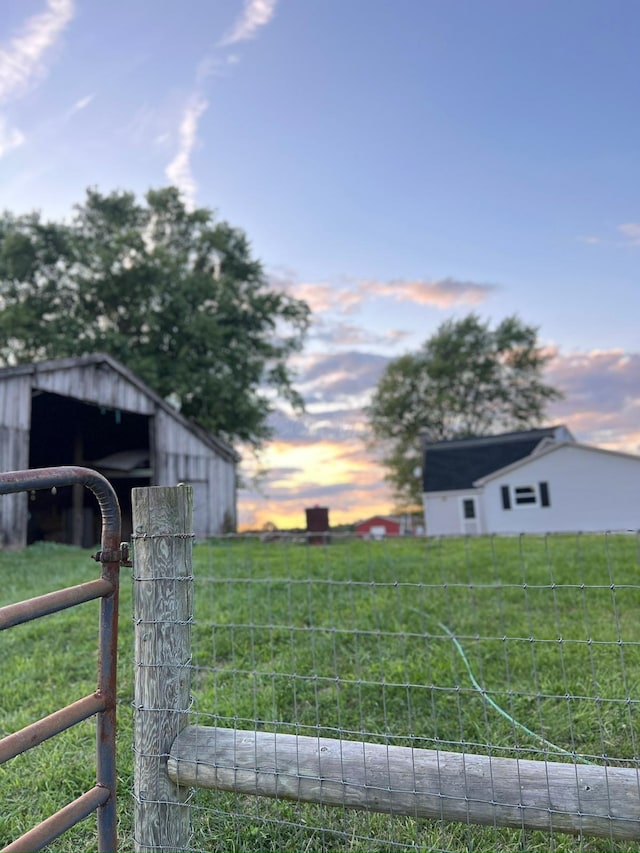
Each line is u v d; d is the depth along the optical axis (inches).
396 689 121.5
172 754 66.8
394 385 1475.1
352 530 974.4
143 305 871.1
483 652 143.6
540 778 57.8
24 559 361.1
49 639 162.1
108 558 60.6
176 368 829.2
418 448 1413.6
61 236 858.8
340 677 128.0
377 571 276.7
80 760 95.0
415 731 102.5
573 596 205.8
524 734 99.4
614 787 55.7
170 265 869.8
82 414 620.1
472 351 1441.9
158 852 65.5
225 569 278.1
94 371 499.2
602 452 767.7
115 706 60.1
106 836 58.1
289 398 988.6
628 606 190.2
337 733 100.4
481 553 364.8
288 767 63.9
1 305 860.0
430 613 186.2
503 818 57.7
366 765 62.2
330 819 77.0
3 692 123.3
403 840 72.1
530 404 1446.9
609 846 68.5
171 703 67.7
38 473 53.3
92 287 861.2
